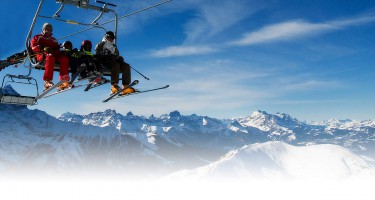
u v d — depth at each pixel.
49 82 10.70
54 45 10.70
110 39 11.62
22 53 10.84
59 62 10.88
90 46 11.57
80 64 11.01
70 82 10.92
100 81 11.81
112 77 11.40
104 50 11.38
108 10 11.38
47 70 10.53
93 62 11.22
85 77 11.38
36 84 10.51
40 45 10.50
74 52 10.96
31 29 10.38
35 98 10.50
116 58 11.59
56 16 10.70
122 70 11.73
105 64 11.38
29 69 10.99
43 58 10.60
